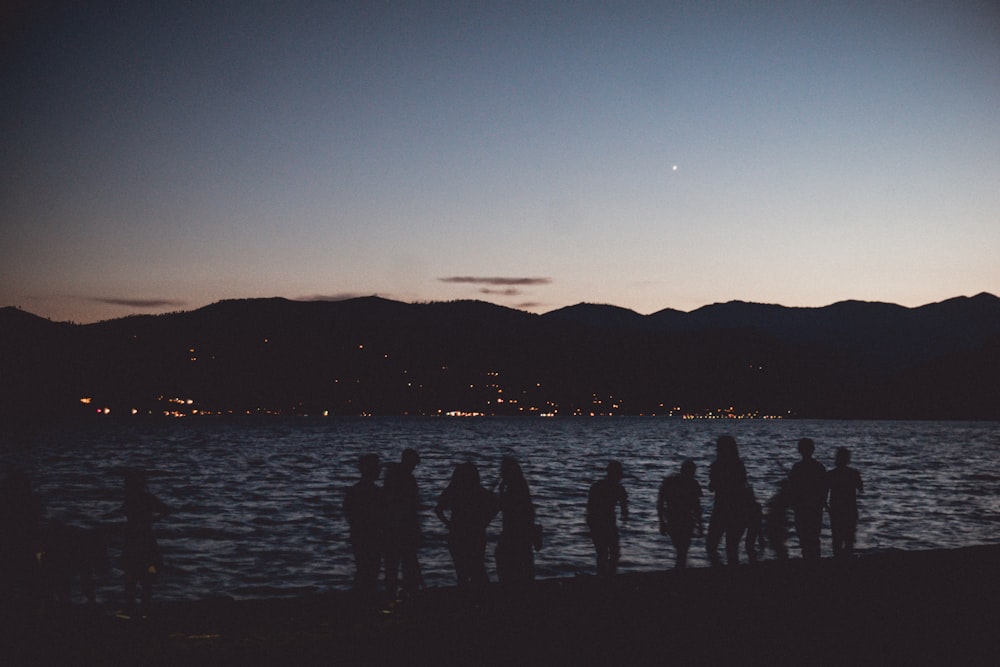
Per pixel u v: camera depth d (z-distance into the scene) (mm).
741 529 14094
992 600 12055
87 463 75188
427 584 18562
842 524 14547
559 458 89000
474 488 12094
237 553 23438
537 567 20641
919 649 9477
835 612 11297
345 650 9508
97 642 9820
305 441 133625
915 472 62188
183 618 11055
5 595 11031
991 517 31531
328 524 30344
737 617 11031
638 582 13266
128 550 11539
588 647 9594
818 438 162625
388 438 151125
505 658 9172
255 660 9109
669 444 133375
